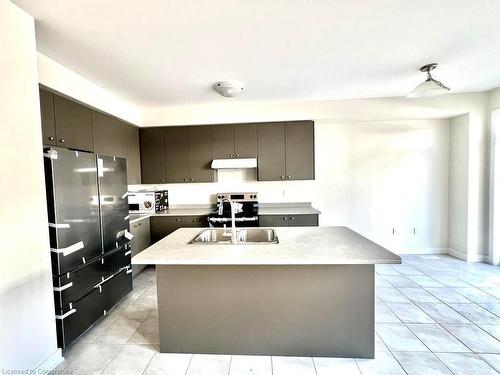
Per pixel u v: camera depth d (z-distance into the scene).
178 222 3.78
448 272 3.31
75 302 1.98
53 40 1.92
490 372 1.67
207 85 2.93
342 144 4.17
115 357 1.88
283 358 1.85
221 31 1.85
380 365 1.75
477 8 1.65
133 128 3.77
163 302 1.91
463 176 3.72
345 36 1.96
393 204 4.16
